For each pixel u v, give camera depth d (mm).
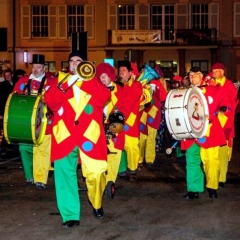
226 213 6738
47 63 32500
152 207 7047
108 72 7281
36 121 6977
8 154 12359
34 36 32375
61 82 5957
